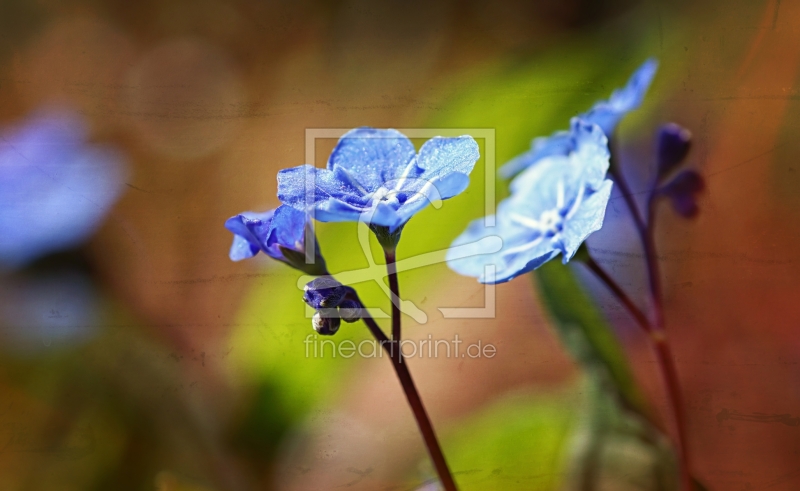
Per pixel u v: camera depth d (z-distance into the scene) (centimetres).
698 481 10
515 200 10
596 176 9
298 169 9
